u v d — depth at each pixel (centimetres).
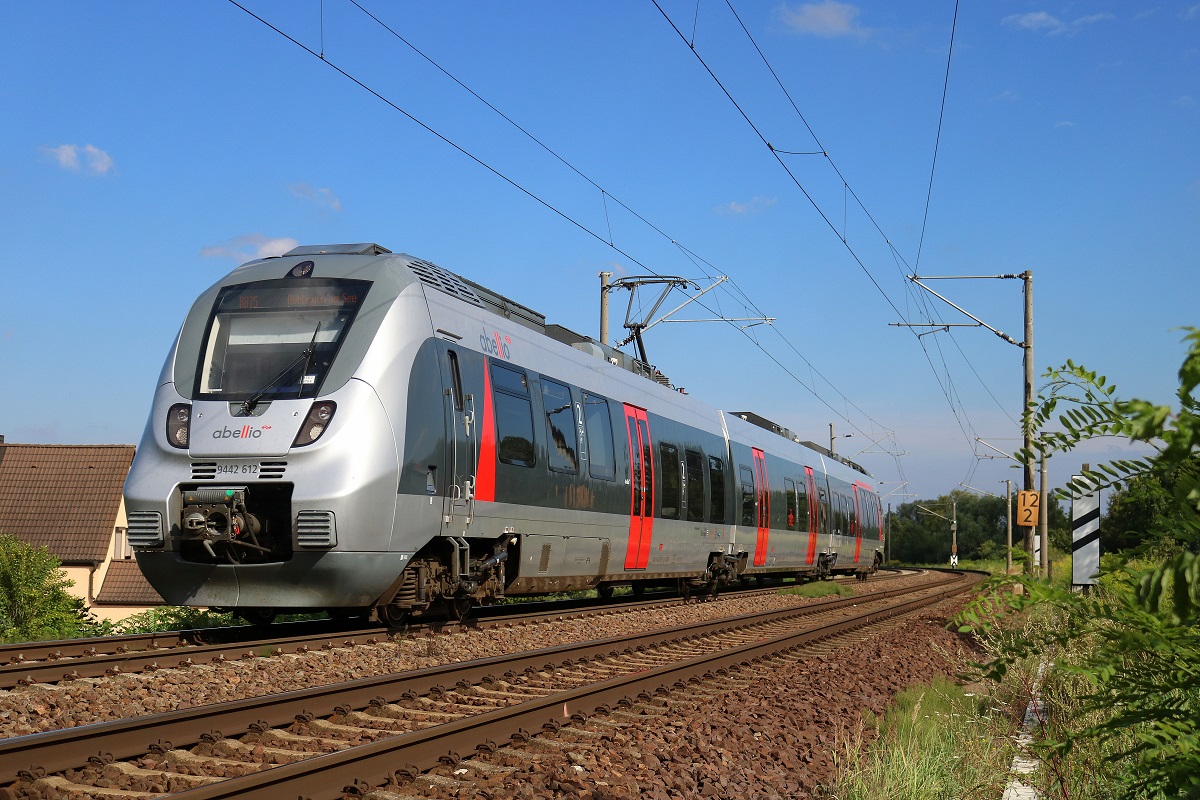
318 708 659
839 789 551
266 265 1133
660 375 2012
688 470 1942
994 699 751
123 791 472
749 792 545
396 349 1066
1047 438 305
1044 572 323
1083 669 330
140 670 816
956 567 6825
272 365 1049
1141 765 329
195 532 996
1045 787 534
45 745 491
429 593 1143
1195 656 301
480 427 1195
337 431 1004
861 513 3644
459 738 577
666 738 645
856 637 1461
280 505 1016
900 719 742
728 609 1911
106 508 3766
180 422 1039
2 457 4000
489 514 1210
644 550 1720
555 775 522
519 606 1759
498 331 1293
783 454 2716
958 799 541
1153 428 205
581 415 1494
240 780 437
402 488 1044
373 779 500
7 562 2431
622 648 1105
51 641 915
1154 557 291
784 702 811
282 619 1473
